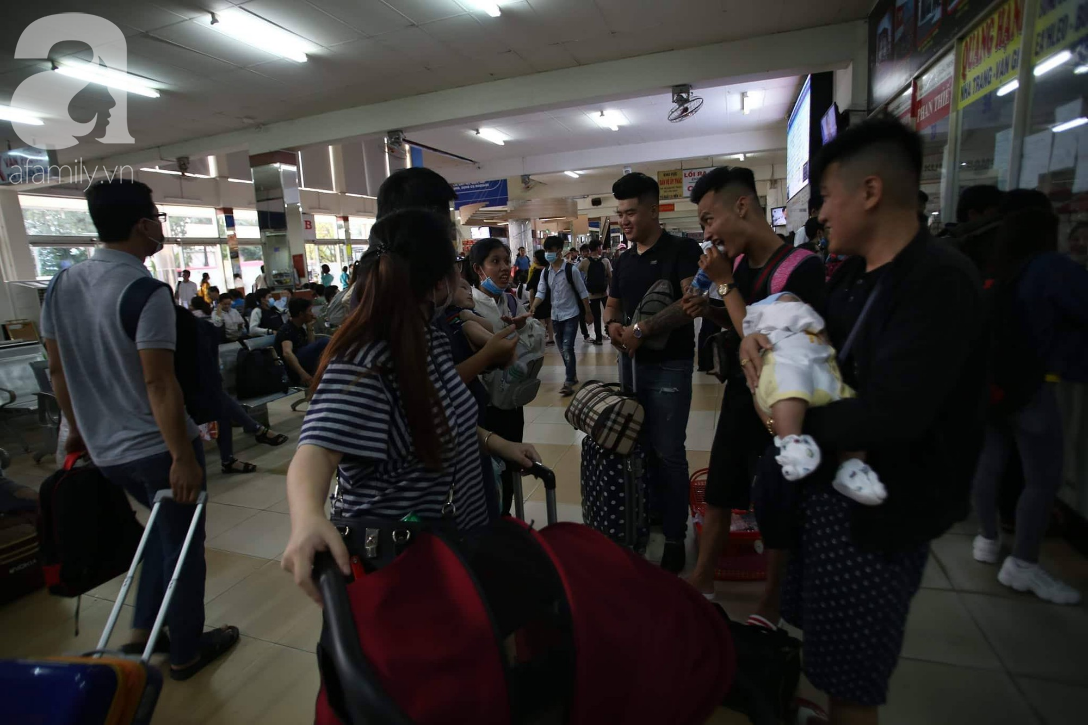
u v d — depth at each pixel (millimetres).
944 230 2904
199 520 1687
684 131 13039
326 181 17328
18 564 2568
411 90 8562
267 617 2318
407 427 1005
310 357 4844
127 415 1750
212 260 16125
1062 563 2309
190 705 1845
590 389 2271
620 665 714
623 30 6625
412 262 1041
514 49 7086
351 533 939
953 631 1946
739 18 6406
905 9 4906
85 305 1700
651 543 2613
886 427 925
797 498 1169
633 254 2486
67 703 848
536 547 808
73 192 12797
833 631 1105
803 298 1581
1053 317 1945
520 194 21203
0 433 5531
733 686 985
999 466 2246
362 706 592
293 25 6094
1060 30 2553
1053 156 2613
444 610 705
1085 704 1620
